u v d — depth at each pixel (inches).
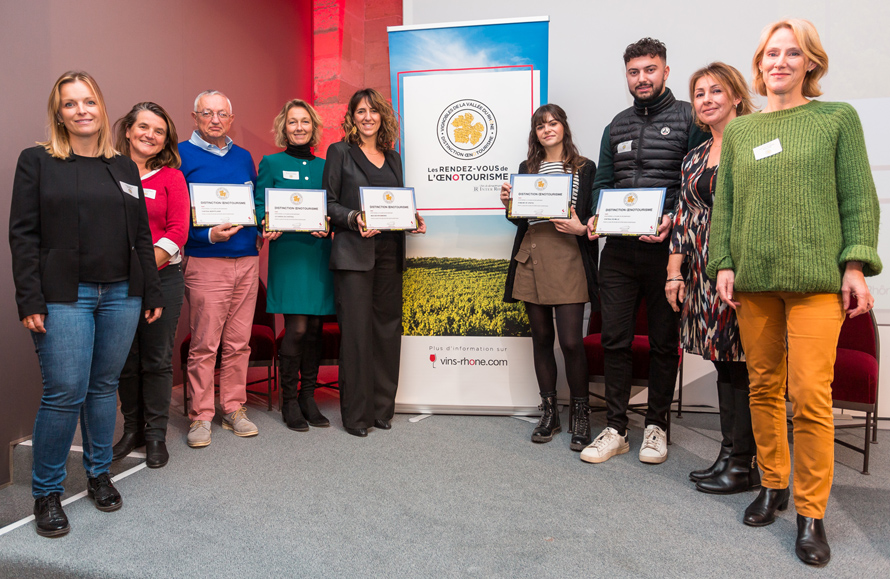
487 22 121.5
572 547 69.0
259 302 145.8
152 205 97.1
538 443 108.3
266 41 182.7
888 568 64.6
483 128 123.6
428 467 95.4
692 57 135.0
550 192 103.4
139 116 94.5
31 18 107.6
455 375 127.5
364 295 113.2
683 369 137.3
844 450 110.0
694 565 65.0
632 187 99.0
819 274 63.8
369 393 114.0
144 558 66.7
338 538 71.2
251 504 81.0
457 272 126.4
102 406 81.0
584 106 141.1
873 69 125.9
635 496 84.0
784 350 72.1
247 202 108.7
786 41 65.9
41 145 74.1
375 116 114.0
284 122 120.3
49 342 71.8
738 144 71.4
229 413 116.1
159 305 82.5
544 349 112.3
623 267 99.6
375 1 185.6
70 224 72.3
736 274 71.1
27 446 103.0
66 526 72.6
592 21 139.3
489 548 68.7
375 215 109.7
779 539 71.1
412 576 62.8
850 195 63.8
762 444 75.7
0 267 102.2
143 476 91.4
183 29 147.9
